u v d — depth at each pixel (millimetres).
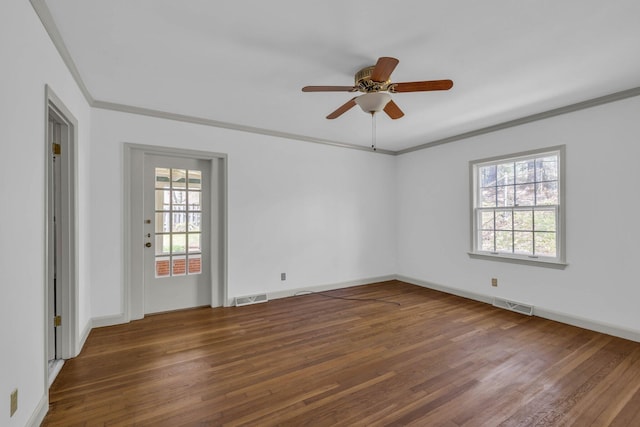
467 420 1795
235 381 2213
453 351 2686
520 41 2135
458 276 4562
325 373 2322
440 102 3236
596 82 2771
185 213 3891
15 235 1497
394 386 2146
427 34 2055
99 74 2623
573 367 2402
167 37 2082
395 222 5617
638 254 2873
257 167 4215
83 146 2891
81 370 2361
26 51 1613
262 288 4258
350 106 2604
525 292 3750
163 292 3762
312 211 4695
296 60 2395
